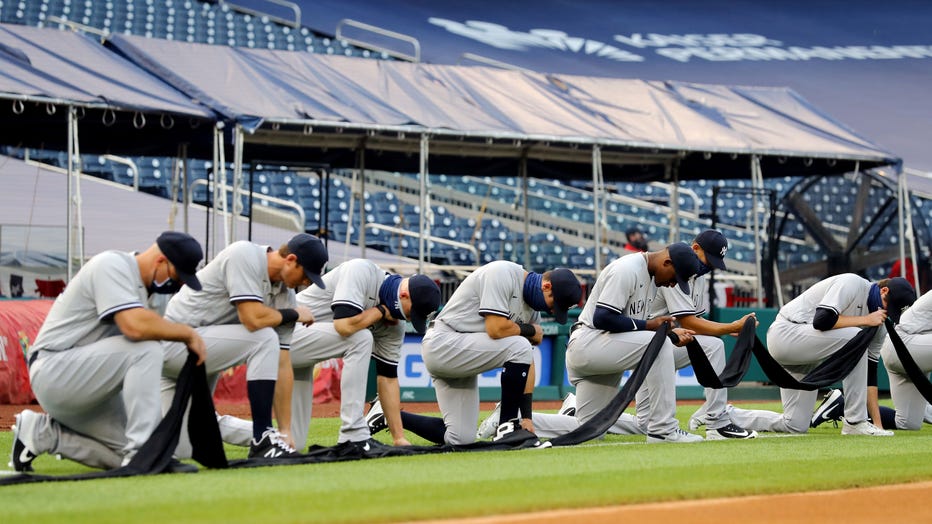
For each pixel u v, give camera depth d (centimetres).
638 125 2466
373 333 1091
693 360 1178
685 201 3666
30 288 2047
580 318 1216
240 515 634
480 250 3288
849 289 1272
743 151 2431
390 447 1022
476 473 855
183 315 954
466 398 1126
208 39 3972
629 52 4125
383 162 2659
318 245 955
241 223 2811
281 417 987
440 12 4122
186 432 942
